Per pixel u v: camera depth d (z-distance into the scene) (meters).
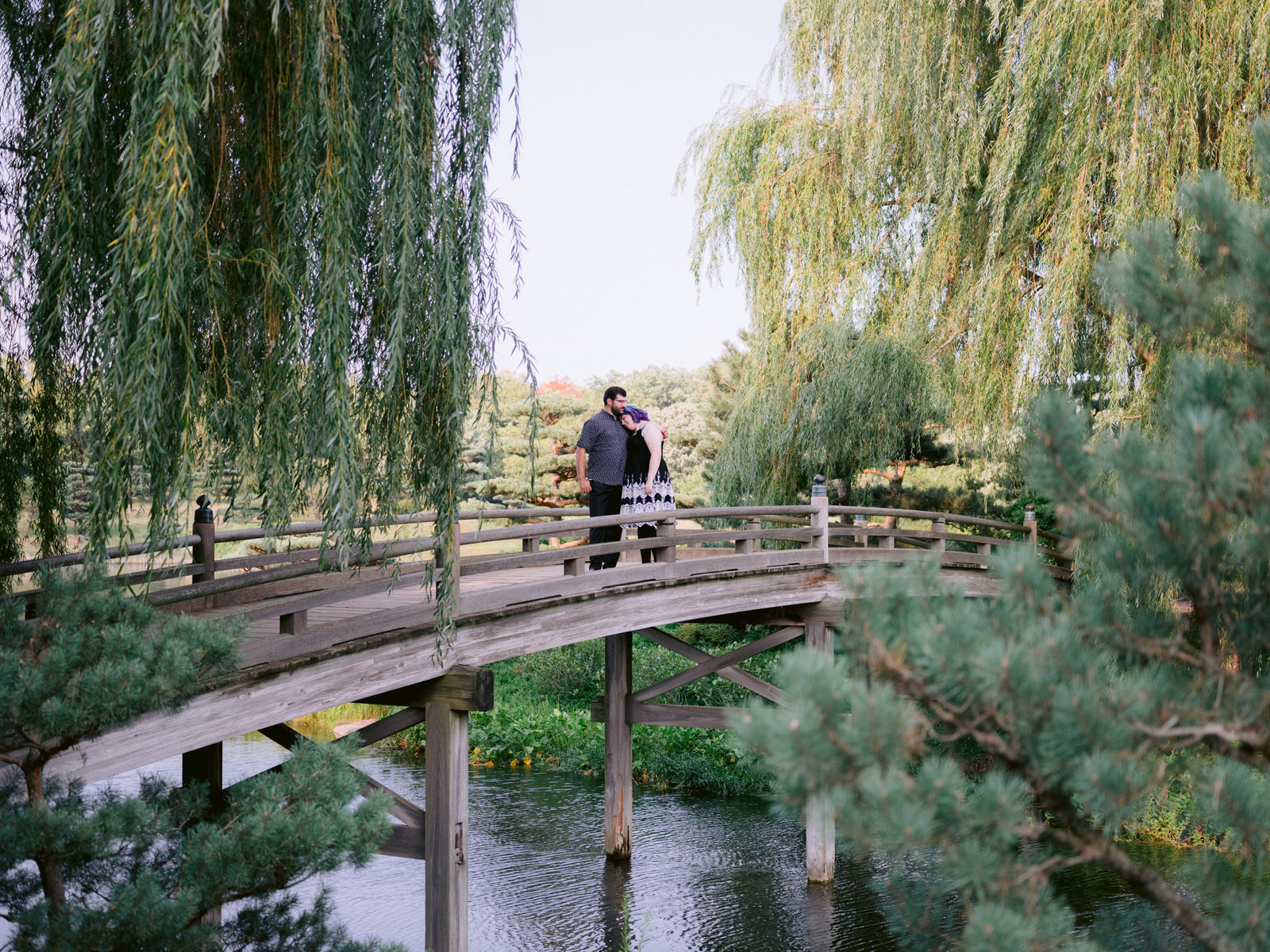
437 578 5.24
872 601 2.54
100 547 3.69
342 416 4.22
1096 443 2.83
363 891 9.02
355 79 4.42
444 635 5.52
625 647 10.12
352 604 6.92
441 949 5.78
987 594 9.87
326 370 4.20
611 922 8.38
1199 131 9.52
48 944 3.03
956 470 16.91
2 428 4.89
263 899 3.92
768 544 13.17
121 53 4.09
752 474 12.99
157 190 3.62
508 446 20.31
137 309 3.66
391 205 4.45
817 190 12.39
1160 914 2.71
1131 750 2.40
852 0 11.63
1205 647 2.79
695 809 11.91
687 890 9.16
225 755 13.60
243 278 4.54
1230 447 2.56
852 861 9.98
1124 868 2.47
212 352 4.29
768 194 12.69
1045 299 9.78
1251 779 2.49
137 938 3.03
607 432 8.22
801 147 12.59
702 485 23.73
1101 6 9.08
